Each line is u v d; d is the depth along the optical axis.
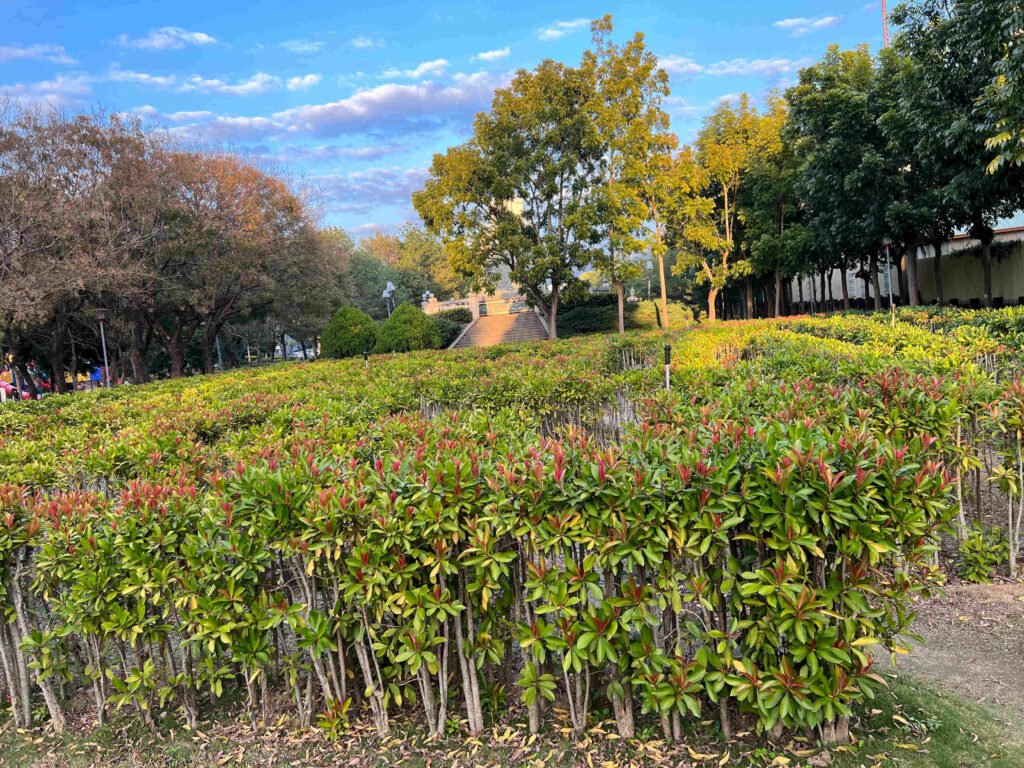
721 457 2.65
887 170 18.02
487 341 35.75
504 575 2.77
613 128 24.88
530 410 6.64
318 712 3.11
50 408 10.14
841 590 2.41
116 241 20.98
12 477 4.70
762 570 2.38
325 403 6.82
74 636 3.45
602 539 2.50
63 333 24.38
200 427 6.41
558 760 2.64
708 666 2.52
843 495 2.38
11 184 17.72
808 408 4.03
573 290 26.42
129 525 2.90
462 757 2.72
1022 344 7.32
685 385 5.90
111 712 3.31
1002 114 10.35
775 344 10.15
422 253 58.97
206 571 2.80
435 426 4.69
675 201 26.45
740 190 29.62
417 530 2.64
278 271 27.88
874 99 18.27
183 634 3.09
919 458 3.03
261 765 2.81
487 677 3.11
